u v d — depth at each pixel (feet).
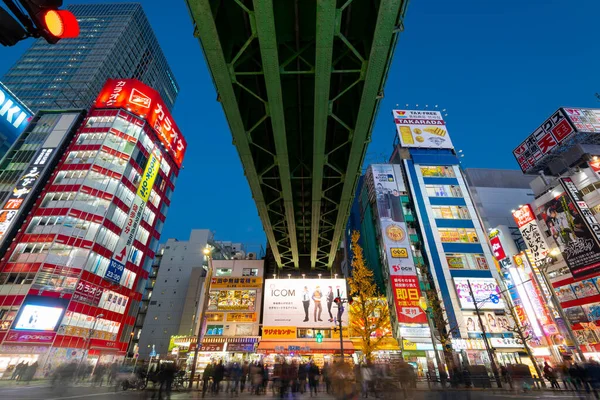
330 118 73.61
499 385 67.26
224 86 55.01
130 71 318.45
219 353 118.62
